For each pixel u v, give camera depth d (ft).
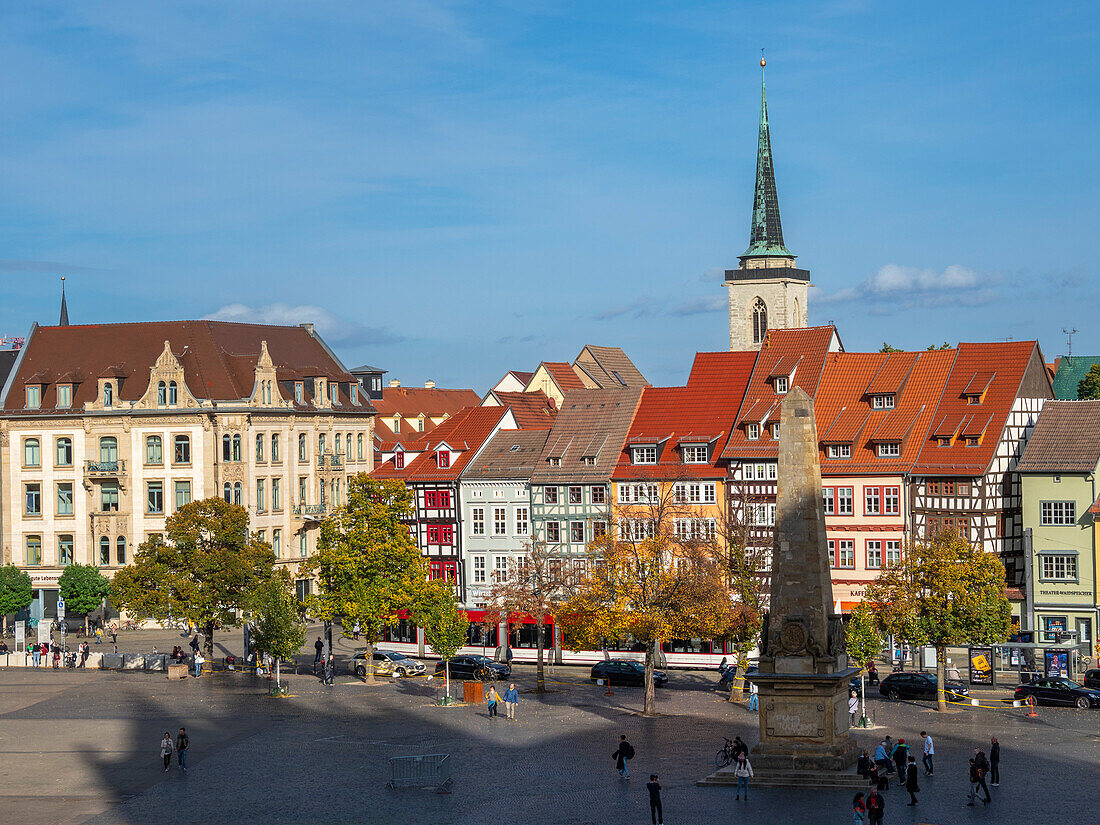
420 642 409.69
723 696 324.19
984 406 375.04
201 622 373.20
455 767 239.71
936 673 329.11
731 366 417.08
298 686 345.31
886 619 302.45
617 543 321.73
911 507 371.56
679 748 253.24
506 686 345.72
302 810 209.97
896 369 392.68
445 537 427.74
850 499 377.30
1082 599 352.49
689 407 411.34
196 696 326.85
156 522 472.85
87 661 379.76
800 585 214.69
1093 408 362.33
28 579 447.01
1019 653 343.05
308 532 502.79
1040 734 262.47
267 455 486.38
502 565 419.95
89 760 250.78
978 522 366.84
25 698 323.16
